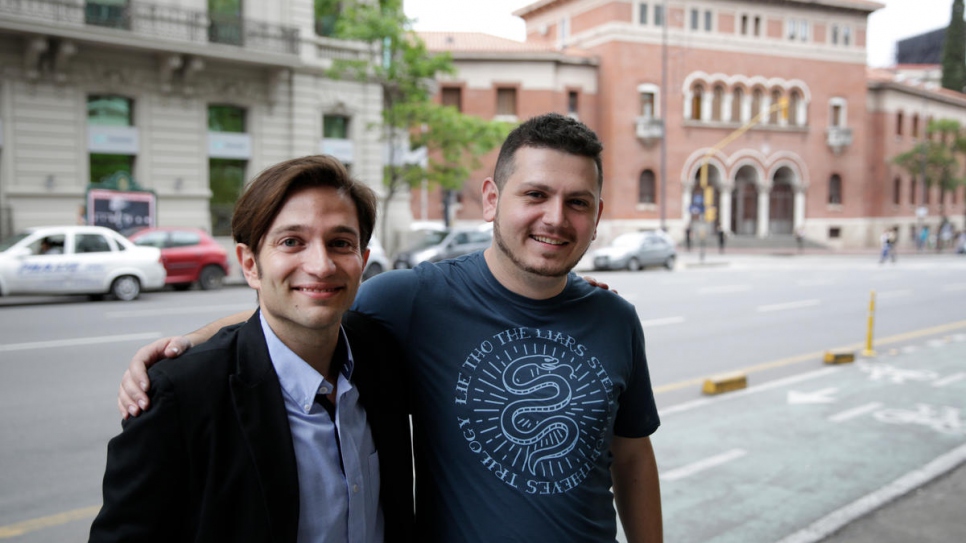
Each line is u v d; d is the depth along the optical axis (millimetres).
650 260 28297
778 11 44531
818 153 46531
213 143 21719
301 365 1592
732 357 10172
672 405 7332
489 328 1978
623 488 2246
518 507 1827
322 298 1539
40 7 18094
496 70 40312
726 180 43594
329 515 1589
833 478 5180
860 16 47000
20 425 6344
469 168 31797
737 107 44062
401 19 22203
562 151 1883
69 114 19141
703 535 4230
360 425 1719
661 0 41062
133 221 19281
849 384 8281
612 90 40438
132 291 15430
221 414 1479
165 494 1435
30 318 12422
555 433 1888
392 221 26953
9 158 18328
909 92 53125
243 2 21938
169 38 19672
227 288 18797
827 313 15156
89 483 5035
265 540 1474
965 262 36062
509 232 1921
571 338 1982
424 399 1955
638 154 41031
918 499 4789
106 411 6824
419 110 23328
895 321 14102
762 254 41406
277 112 23016
